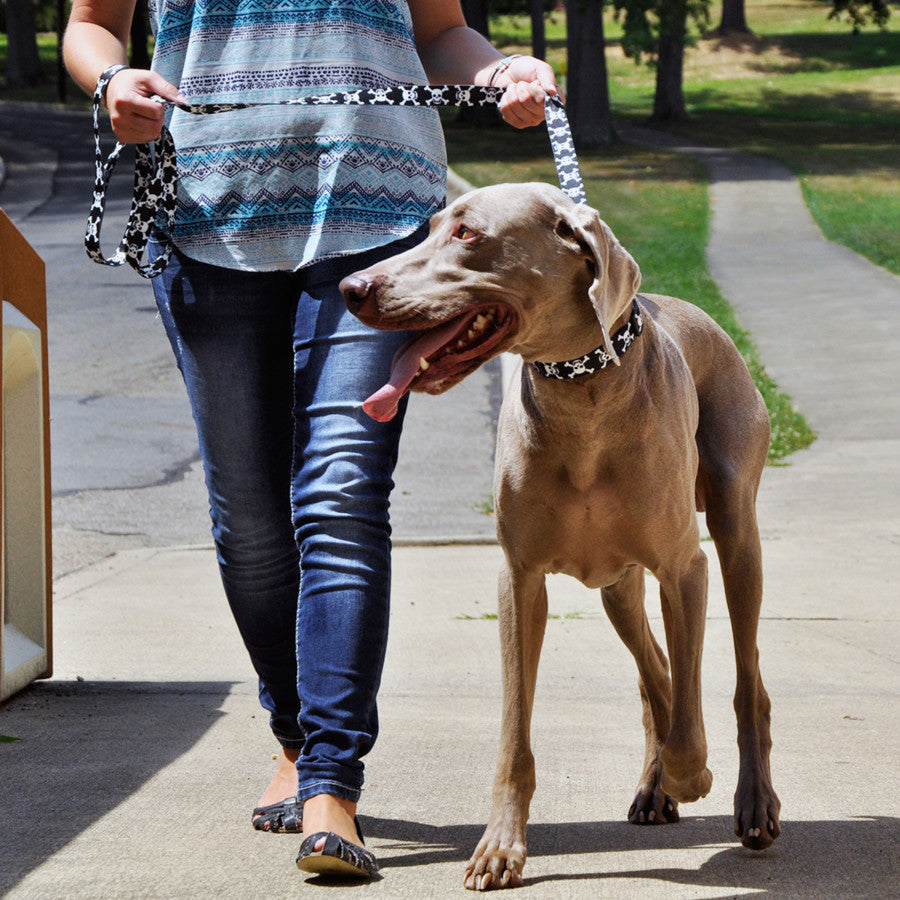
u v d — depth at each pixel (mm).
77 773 3424
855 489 8359
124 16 3148
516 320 2676
